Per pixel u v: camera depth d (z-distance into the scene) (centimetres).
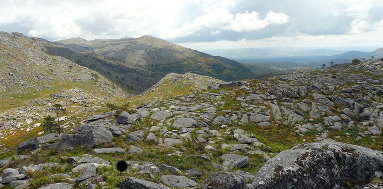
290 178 1290
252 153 2639
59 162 2191
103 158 2256
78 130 2989
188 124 3644
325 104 4631
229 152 2691
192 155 2422
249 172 2114
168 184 1639
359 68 7356
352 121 4034
